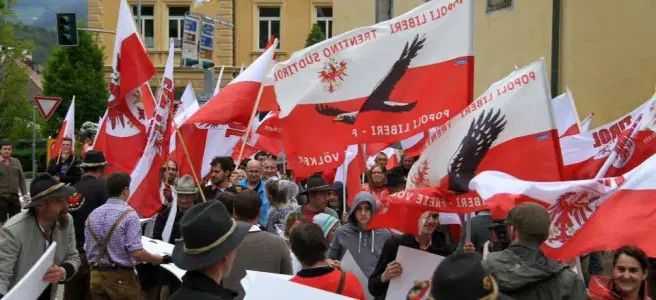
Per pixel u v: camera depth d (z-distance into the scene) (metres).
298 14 46.78
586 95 15.40
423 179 7.14
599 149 9.27
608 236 6.16
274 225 10.00
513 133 6.94
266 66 10.94
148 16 46.50
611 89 15.40
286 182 10.16
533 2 16.47
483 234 8.50
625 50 15.35
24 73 49.84
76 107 47.19
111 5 47.62
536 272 5.14
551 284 5.18
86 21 48.12
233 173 11.49
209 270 4.62
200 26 24.55
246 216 7.17
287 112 8.77
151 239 9.67
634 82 15.35
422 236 7.27
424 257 6.89
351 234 8.03
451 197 6.97
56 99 25.03
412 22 8.28
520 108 6.93
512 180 6.60
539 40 16.28
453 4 8.11
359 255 7.92
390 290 6.93
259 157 13.12
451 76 8.11
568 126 10.55
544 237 5.27
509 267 5.19
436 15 8.18
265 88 11.40
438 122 8.15
